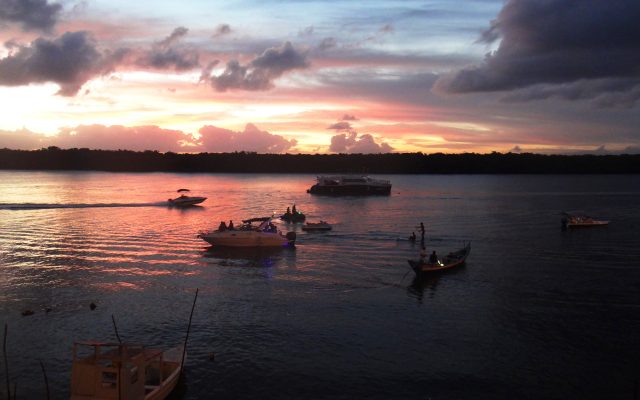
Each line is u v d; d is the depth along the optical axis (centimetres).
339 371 2506
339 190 13700
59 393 2297
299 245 5509
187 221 7500
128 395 1967
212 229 6644
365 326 3050
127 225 6956
